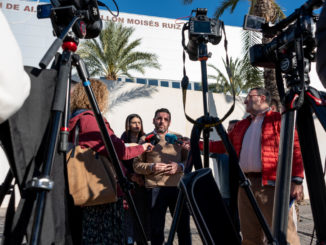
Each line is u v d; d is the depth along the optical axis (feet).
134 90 32.58
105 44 50.06
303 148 3.37
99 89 5.50
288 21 3.73
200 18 3.98
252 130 7.40
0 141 3.03
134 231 10.11
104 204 4.90
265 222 3.45
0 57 2.09
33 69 3.21
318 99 3.19
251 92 7.67
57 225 3.19
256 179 7.00
